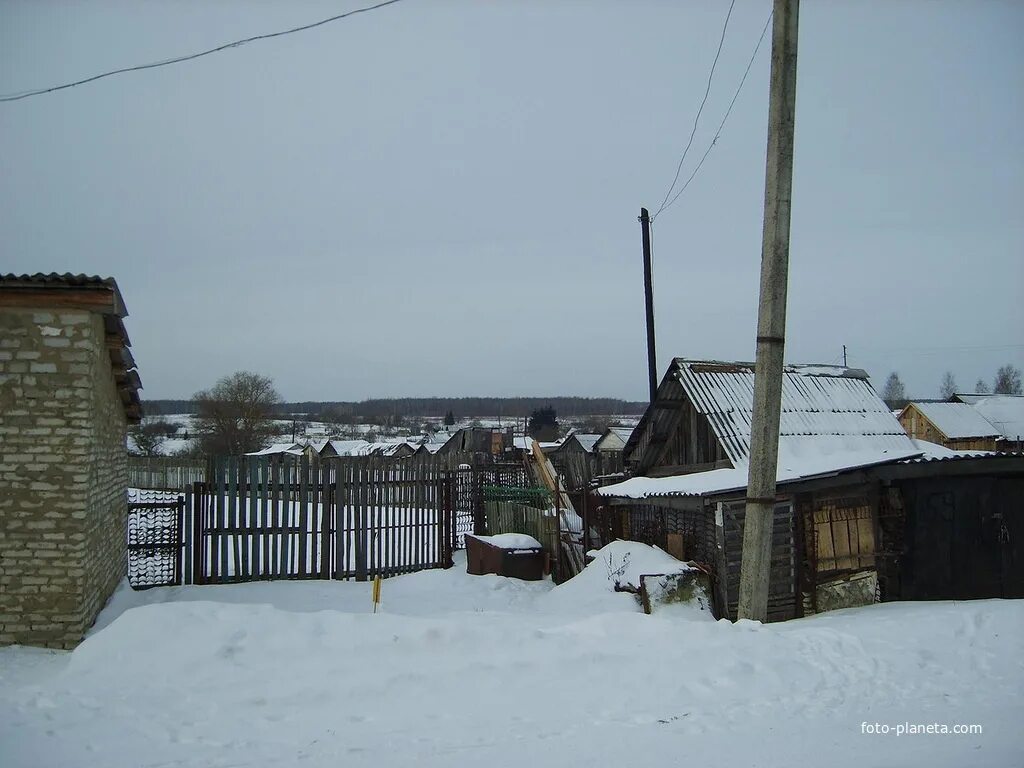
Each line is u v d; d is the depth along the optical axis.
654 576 11.33
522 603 12.83
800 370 16.73
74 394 8.69
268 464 14.33
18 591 8.46
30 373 8.61
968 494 12.20
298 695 6.48
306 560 14.55
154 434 64.12
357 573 15.05
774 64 8.54
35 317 8.65
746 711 6.28
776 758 5.22
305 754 5.38
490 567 15.38
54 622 8.46
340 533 14.89
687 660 7.25
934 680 7.04
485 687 6.70
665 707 6.37
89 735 5.70
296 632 7.48
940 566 12.07
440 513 16.69
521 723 5.99
